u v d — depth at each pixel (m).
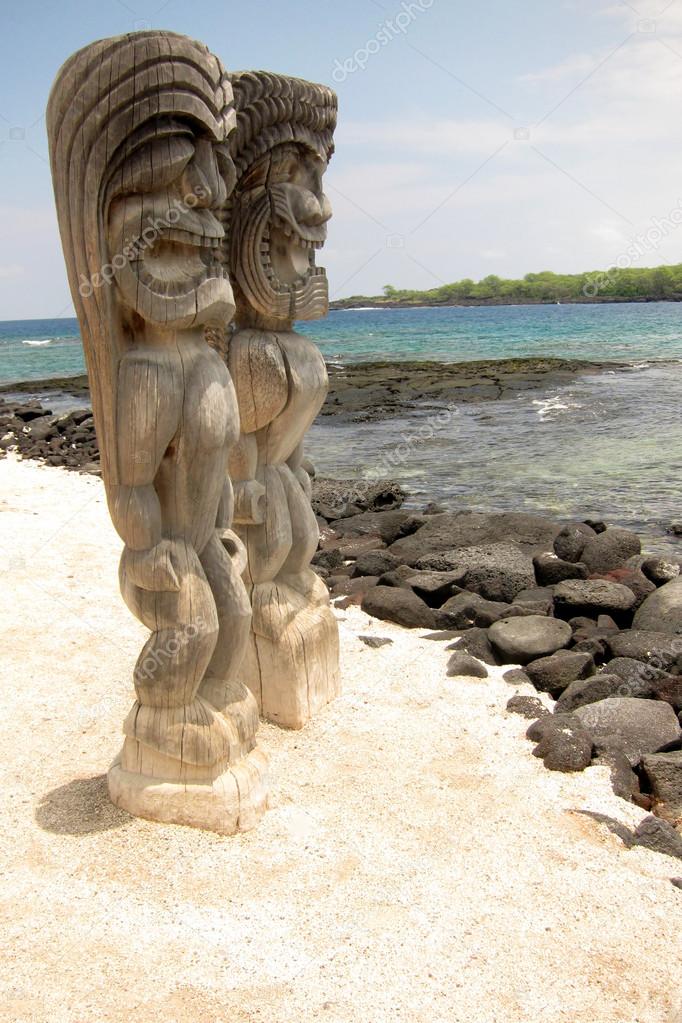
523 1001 2.79
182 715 3.58
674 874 3.45
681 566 7.31
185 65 3.16
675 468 12.77
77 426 15.98
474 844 3.59
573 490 11.68
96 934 3.02
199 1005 2.73
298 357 4.41
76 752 4.34
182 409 3.37
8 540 8.21
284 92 4.15
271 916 3.12
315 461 14.34
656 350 33.62
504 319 74.62
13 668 5.35
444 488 12.11
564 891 3.31
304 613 4.63
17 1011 2.69
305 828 3.64
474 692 5.05
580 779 4.14
